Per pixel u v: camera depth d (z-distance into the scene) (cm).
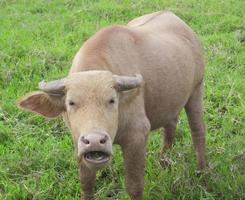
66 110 412
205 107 664
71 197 504
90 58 432
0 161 555
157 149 588
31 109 427
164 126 555
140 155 453
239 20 988
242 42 893
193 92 554
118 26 478
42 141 597
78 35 897
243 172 540
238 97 687
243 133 614
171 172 534
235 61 804
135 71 457
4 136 601
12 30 922
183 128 627
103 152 364
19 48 830
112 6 1053
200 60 556
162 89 483
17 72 741
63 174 541
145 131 450
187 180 518
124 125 435
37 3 1101
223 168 538
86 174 466
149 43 485
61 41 867
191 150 579
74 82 393
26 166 548
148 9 1047
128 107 430
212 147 588
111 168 543
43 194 505
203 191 509
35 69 754
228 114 652
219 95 691
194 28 952
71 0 1111
